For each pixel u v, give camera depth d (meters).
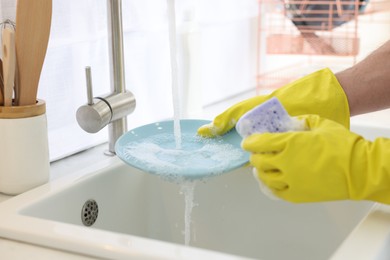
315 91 0.86
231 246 1.04
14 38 0.82
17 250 0.69
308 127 0.74
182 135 0.90
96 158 1.08
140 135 0.89
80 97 1.12
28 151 0.86
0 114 0.85
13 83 0.85
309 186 0.67
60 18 1.06
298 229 1.01
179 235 1.03
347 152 0.67
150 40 1.29
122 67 1.00
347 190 0.68
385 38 1.87
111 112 0.97
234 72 1.66
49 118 1.06
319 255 0.99
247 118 0.72
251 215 1.04
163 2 1.31
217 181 1.03
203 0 1.48
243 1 1.64
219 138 0.88
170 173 0.73
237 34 1.65
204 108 1.49
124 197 0.97
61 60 1.07
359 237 0.67
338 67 1.80
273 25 1.76
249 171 1.03
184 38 1.30
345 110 0.86
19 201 0.80
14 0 0.96
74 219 0.87
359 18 1.90
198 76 1.34
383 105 0.88
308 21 1.59
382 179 0.66
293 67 1.84
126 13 1.22
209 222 1.04
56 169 1.02
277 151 0.69
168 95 1.36
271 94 0.88
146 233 1.02
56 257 0.67
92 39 1.13
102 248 0.65
